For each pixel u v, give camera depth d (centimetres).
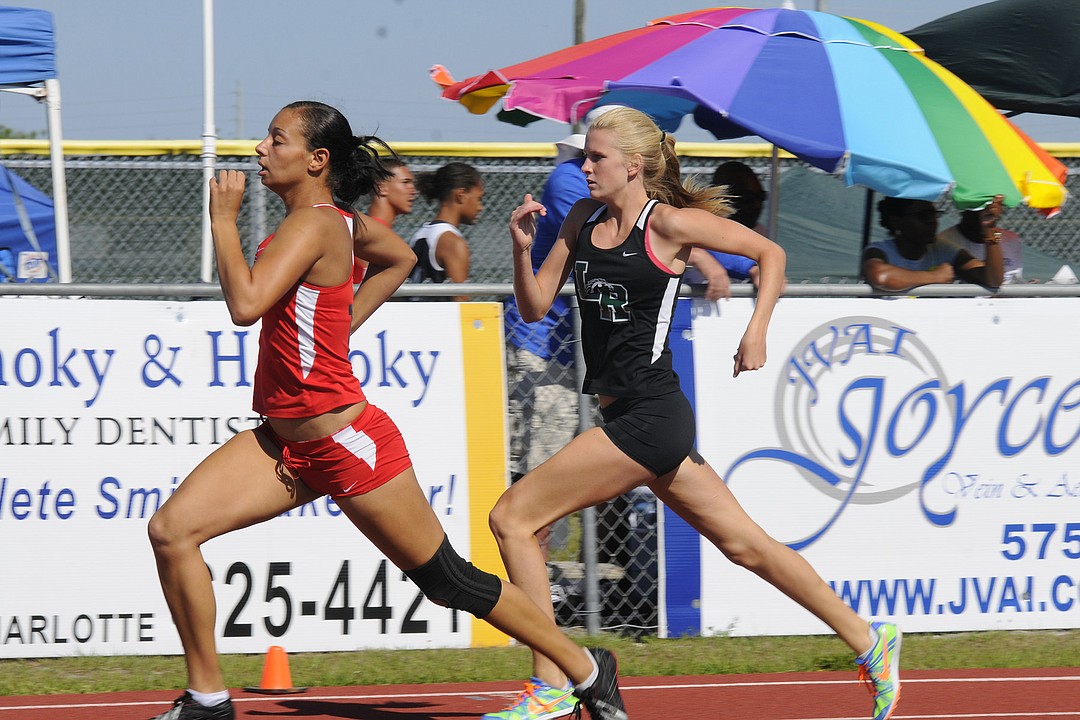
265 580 1777
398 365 1806
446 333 1823
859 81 2053
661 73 2030
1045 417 1911
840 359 1870
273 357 1178
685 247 1298
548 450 1870
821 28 2184
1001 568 1902
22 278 3281
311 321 1165
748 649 1823
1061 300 1917
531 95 2078
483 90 2505
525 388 1872
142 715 1509
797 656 1783
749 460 1844
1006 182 1958
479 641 1834
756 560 1368
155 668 1728
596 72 2131
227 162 3541
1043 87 2562
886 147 1917
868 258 1973
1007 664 1761
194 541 1185
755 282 1967
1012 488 1905
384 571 1806
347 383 1192
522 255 1374
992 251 2017
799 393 1859
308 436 1184
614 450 1300
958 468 1895
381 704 1550
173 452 1769
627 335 1301
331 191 1230
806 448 1859
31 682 1634
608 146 1294
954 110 2072
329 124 1206
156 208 3503
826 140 1911
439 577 1237
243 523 1201
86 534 1752
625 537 1909
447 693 1612
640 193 1312
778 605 1883
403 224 3462
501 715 1325
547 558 1966
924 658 1778
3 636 1733
